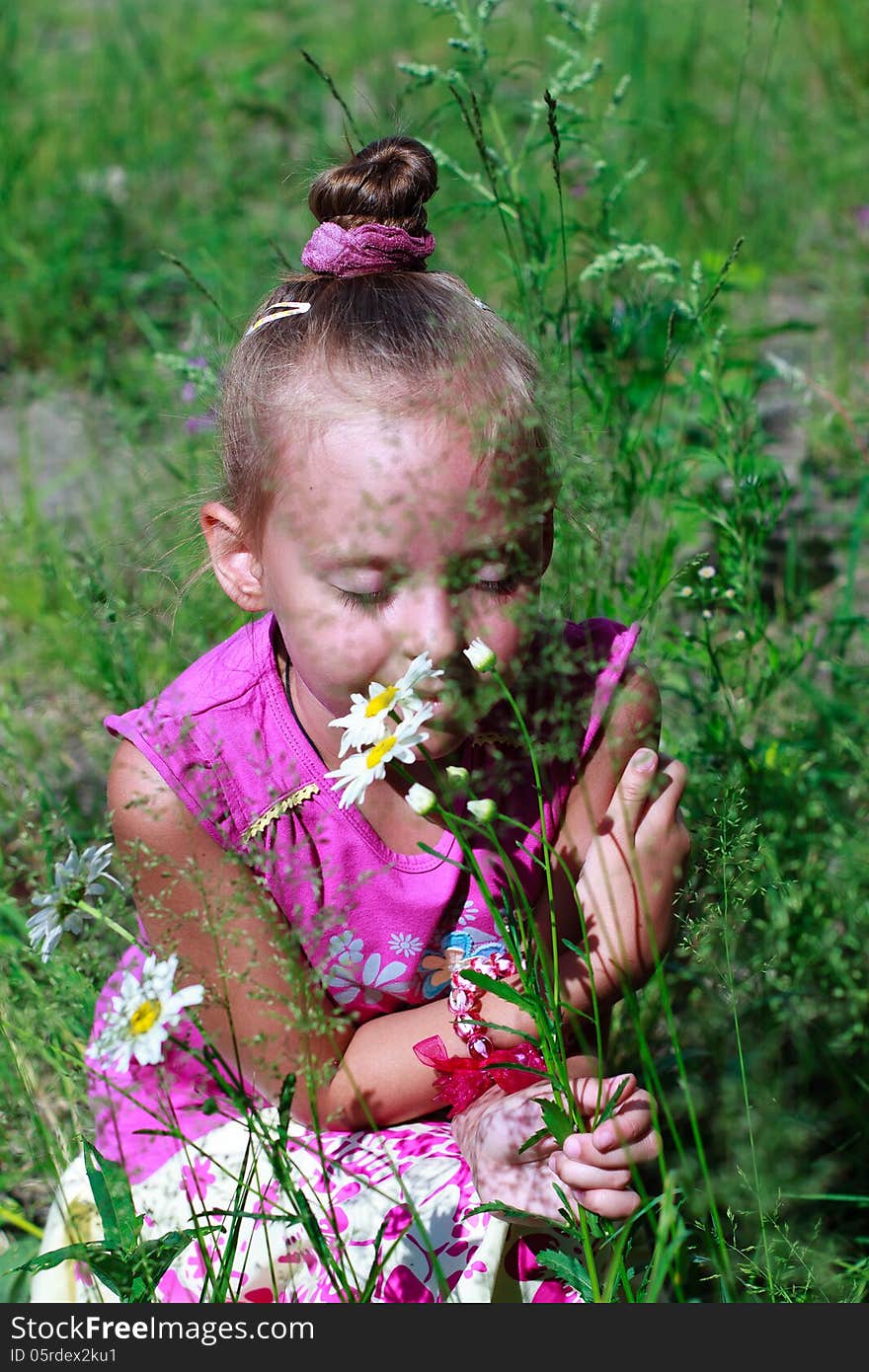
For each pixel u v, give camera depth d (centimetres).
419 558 165
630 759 192
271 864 185
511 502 169
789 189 549
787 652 306
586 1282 167
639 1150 166
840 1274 188
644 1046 165
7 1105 189
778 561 357
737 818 186
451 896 192
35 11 798
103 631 280
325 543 167
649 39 631
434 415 168
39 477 412
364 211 191
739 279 457
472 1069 183
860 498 334
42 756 300
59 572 325
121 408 416
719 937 204
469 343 178
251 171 572
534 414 179
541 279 262
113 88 640
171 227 543
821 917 238
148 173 568
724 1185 197
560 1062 164
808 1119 221
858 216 529
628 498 271
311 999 162
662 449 312
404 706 157
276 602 179
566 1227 167
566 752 173
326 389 172
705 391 294
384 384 171
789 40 646
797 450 409
